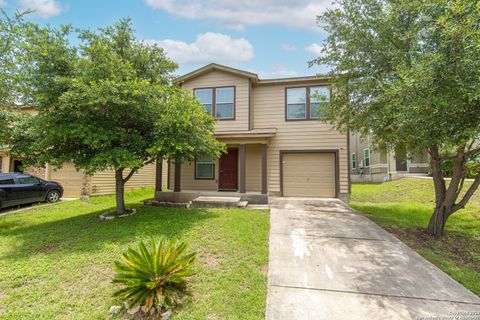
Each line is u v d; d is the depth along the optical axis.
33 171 12.41
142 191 13.59
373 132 6.75
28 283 3.51
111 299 3.09
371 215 6.91
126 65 6.00
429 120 3.88
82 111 5.48
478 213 6.49
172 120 5.82
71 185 11.99
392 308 2.79
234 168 10.46
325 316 2.67
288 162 10.11
